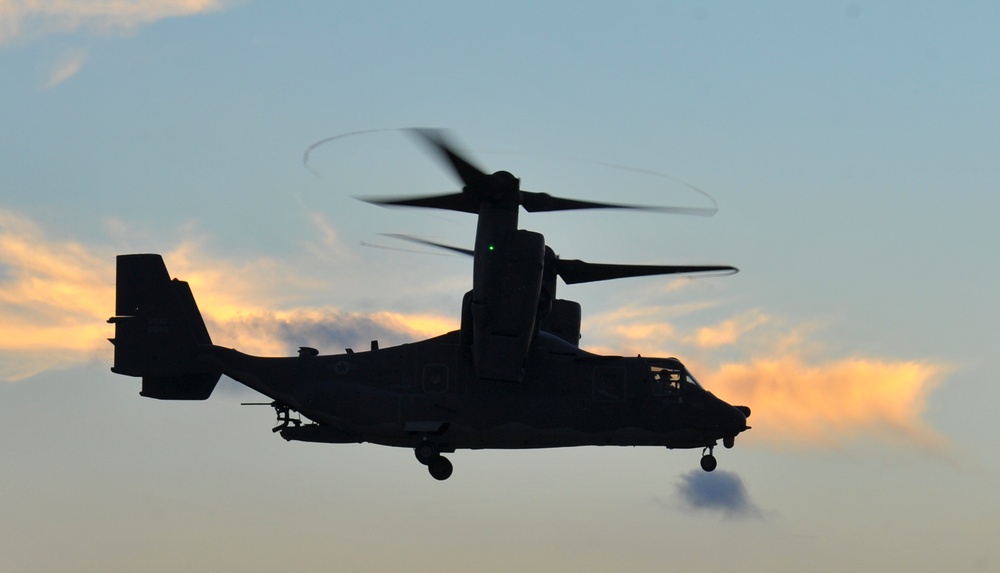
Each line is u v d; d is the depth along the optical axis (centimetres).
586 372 11044
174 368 11500
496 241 10138
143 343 11569
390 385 11094
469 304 10719
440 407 10931
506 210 10194
